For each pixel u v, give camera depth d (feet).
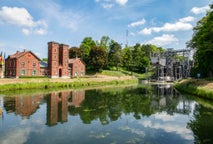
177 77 293.23
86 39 401.70
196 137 41.11
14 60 209.36
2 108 74.43
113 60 359.25
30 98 101.09
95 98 102.94
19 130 47.16
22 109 72.69
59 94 120.16
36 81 168.55
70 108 75.10
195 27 143.95
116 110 71.36
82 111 69.46
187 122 53.72
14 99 96.84
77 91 140.15
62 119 57.98
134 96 111.34
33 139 40.78
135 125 51.42
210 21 110.73
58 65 242.78
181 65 278.46
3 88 137.18
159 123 53.31
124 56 385.70
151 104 83.97
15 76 205.77
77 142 38.96
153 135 43.11
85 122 54.54
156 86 193.36
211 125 49.67
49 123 53.52
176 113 65.77
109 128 48.80
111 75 314.96
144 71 396.57
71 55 353.51
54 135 43.45
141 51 420.77
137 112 67.97
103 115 63.36
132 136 42.47
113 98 102.89
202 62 132.46
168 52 279.90
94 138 41.29
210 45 107.65
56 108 75.15
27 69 215.72
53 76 234.17
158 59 279.90
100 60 312.71
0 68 192.34
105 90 149.38
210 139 39.50
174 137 41.52
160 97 105.81
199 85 112.06
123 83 245.04
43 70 235.40
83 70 289.74
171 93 125.18
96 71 325.21
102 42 415.85
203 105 76.59
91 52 319.27
